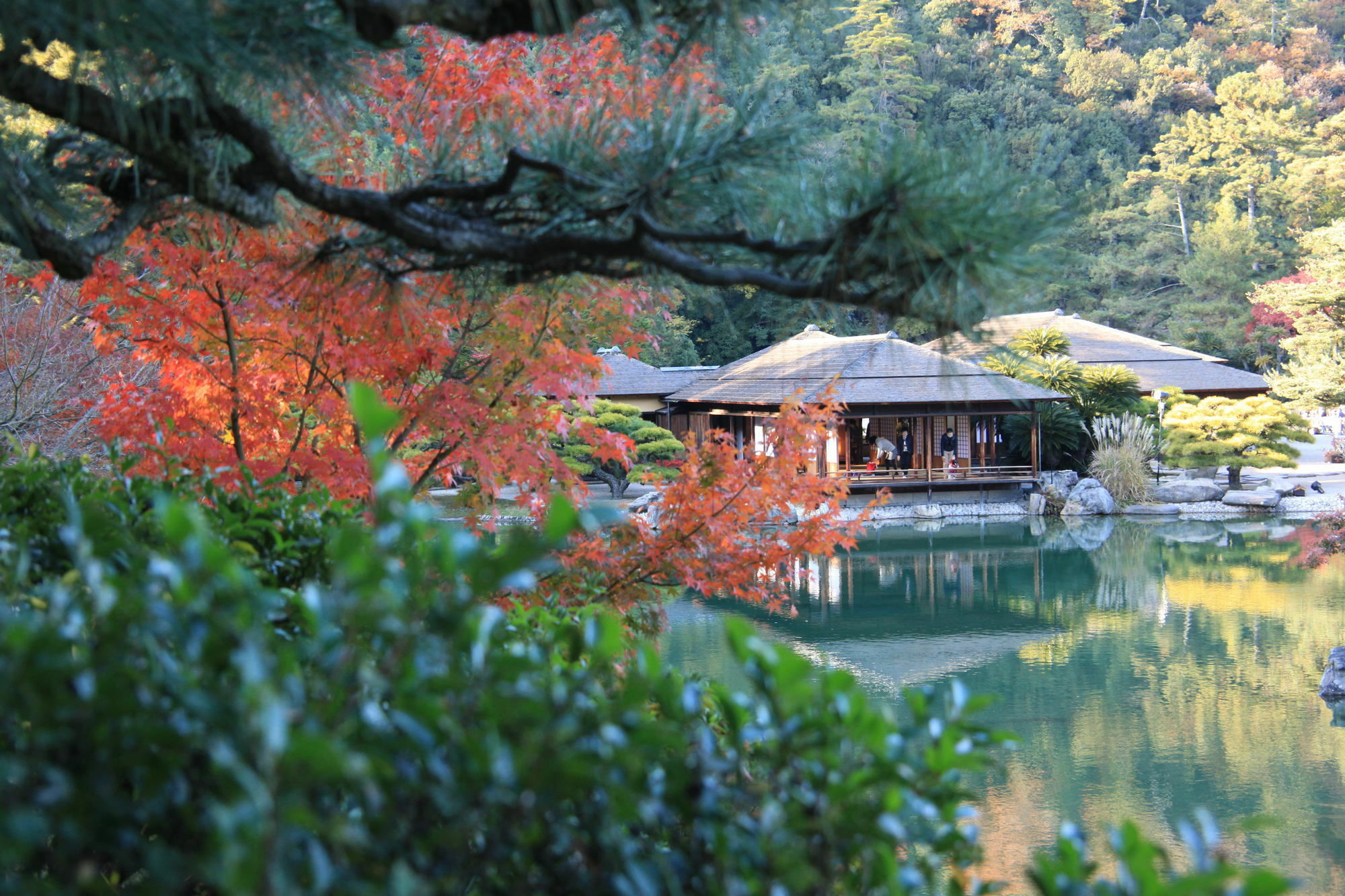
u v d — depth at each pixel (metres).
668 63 1.90
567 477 4.81
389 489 0.97
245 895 0.76
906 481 27.12
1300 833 7.59
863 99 45.56
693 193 1.82
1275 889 0.89
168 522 0.96
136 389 4.58
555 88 4.09
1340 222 30.27
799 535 4.77
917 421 29.61
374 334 3.88
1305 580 17.30
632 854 1.13
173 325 4.25
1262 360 46.16
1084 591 17.09
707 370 35.25
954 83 61.56
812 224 1.75
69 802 0.96
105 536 1.37
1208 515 26.11
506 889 1.22
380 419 0.96
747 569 4.69
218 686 0.99
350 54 1.82
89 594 1.28
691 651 12.39
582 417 5.08
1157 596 16.47
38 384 7.17
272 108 2.03
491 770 0.97
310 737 0.80
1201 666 12.41
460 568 1.02
